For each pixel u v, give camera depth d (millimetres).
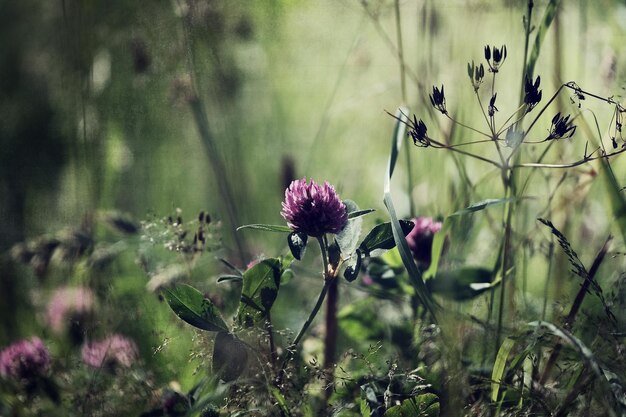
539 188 888
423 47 937
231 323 765
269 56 1145
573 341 714
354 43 1060
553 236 816
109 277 887
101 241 913
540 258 896
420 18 946
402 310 837
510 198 759
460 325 774
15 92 1090
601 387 713
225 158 1029
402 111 796
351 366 798
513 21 897
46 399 809
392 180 1053
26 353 811
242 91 1085
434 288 797
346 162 1113
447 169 898
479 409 744
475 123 930
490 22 935
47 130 1051
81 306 862
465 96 920
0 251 973
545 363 780
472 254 880
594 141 820
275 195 1040
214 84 1032
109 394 782
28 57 1104
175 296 737
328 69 1206
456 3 934
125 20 982
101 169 975
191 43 980
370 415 729
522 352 738
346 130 1182
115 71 990
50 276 913
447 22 938
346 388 761
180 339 813
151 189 1013
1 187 1021
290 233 734
